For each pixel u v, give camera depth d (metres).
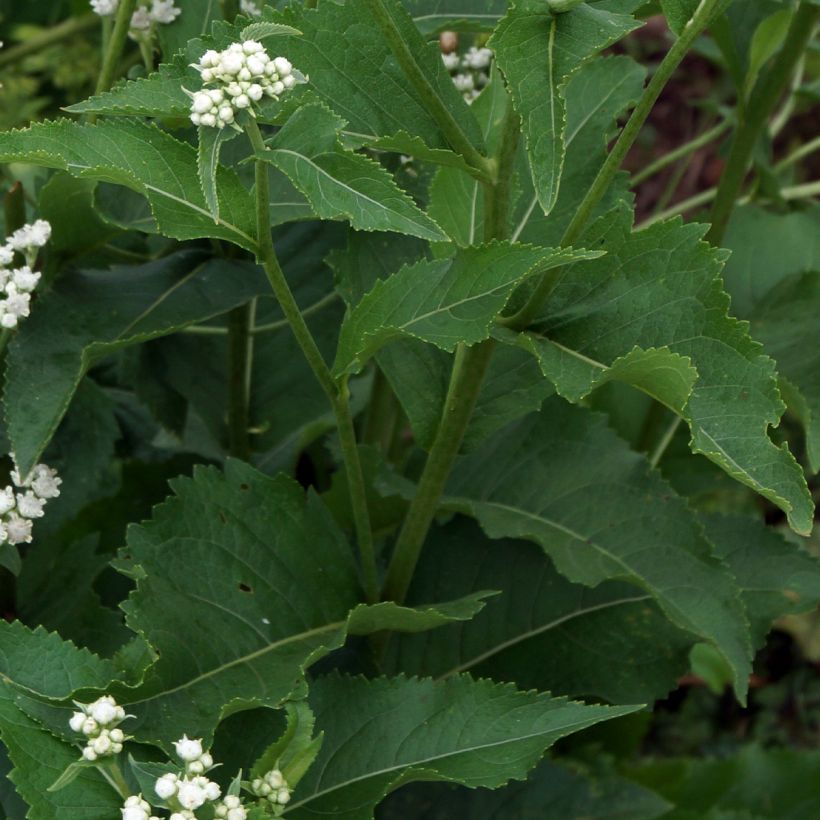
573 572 1.23
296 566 1.21
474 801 1.32
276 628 1.19
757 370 1.12
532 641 1.31
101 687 1.13
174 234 1.12
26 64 1.87
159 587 1.17
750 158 1.40
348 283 1.24
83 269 1.28
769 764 1.61
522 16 1.10
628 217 1.15
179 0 1.28
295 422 1.39
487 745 1.15
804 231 1.49
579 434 1.28
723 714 2.17
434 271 1.14
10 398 1.21
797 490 1.10
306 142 1.09
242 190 1.13
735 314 1.45
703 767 1.61
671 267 1.14
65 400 1.21
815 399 1.34
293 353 1.39
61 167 1.11
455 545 1.32
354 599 1.22
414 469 1.35
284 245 1.37
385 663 1.31
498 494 1.28
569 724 1.15
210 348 1.37
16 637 1.13
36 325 1.23
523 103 1.09
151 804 1.09
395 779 1.14
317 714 1.17
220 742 1.20
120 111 1.11
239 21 1.14
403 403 1.21
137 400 1.42
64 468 1.32
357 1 1.14
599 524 1.26
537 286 1.16
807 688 2.17
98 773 1.11
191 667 1.16
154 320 1.24
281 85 1.08
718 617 1.22
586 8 1.10
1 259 1.20
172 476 1.41
